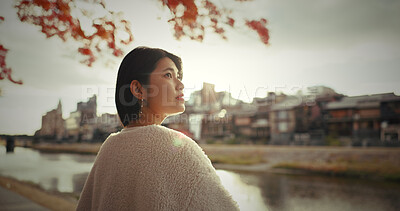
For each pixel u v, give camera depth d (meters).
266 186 14.28
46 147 31.41
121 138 0.63
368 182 16.80
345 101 31.23
